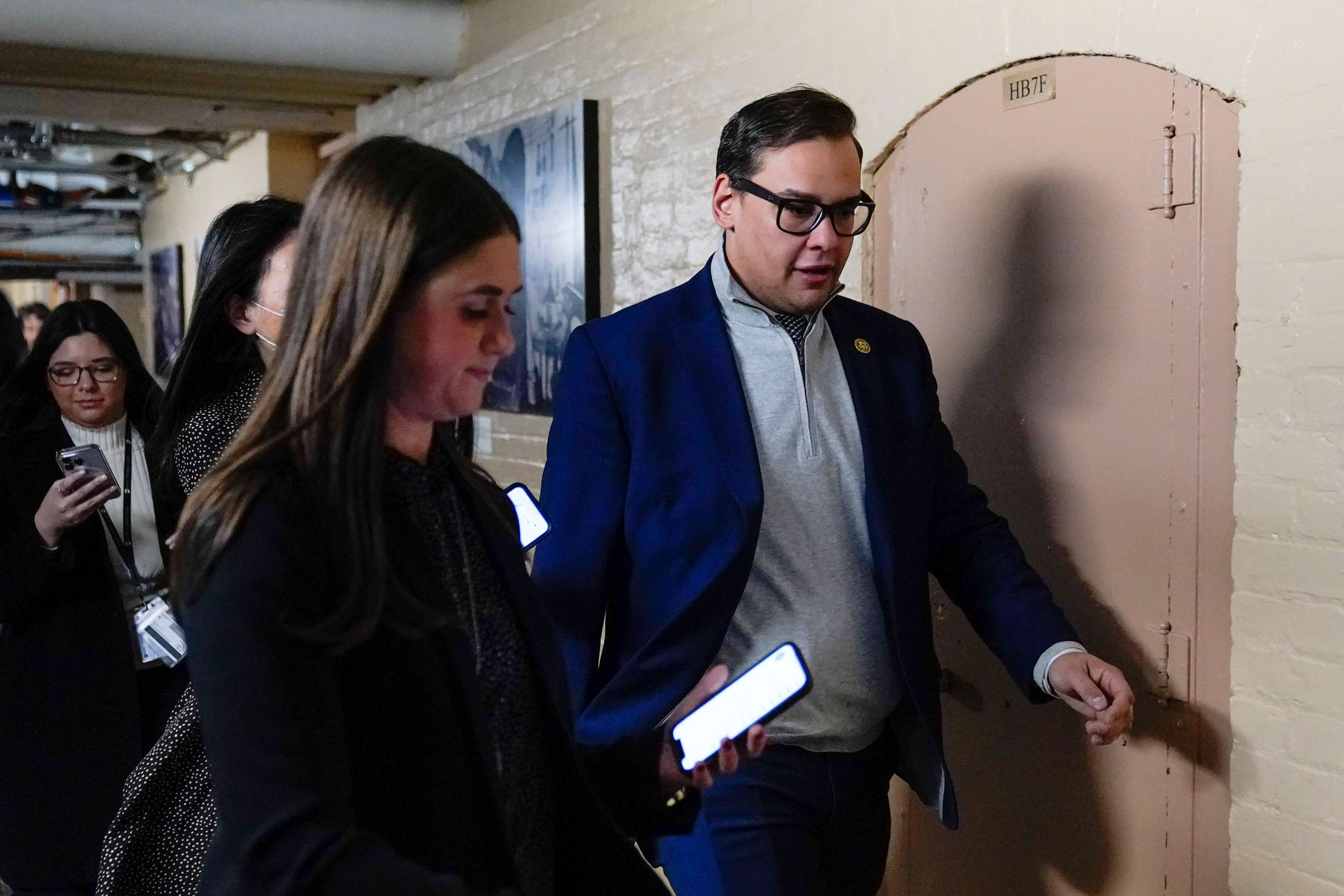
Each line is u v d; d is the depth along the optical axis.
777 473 1.74
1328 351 1.63
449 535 1.02
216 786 0.80
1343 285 1.61
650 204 3.22
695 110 3.01
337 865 0.77
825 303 1.80
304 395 0.88
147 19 3.60
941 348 2.30
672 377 1.78
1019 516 2.16
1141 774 1.97
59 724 2.03
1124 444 1.95
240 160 7.22
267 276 1.64
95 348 2.16
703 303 1.83
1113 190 1.94
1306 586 1.68
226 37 3.75
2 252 9.81
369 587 0.85
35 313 6.79
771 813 1.71
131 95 5.09
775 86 2.71
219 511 0.84
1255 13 1.71
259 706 0.79
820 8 2.56
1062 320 2.05
